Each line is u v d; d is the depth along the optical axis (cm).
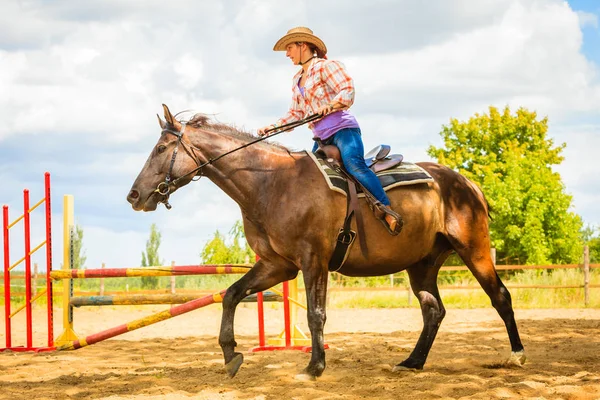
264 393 580
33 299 953
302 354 834
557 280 2031
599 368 686
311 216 607
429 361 752
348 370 700
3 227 965
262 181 622
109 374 710
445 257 716
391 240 637
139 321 838
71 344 861
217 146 627
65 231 977
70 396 600
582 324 1224
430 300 698
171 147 620
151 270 886
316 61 653
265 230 627
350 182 628
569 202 2836
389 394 568
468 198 689
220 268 861
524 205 2806
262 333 891
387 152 673
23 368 759
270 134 666
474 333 1099
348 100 629
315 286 611
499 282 691
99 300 946
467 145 3491
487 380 618
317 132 652
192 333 1200
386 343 971
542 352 843
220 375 688
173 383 648
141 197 615
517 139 3538
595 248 3069
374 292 2011
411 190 652
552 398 536
